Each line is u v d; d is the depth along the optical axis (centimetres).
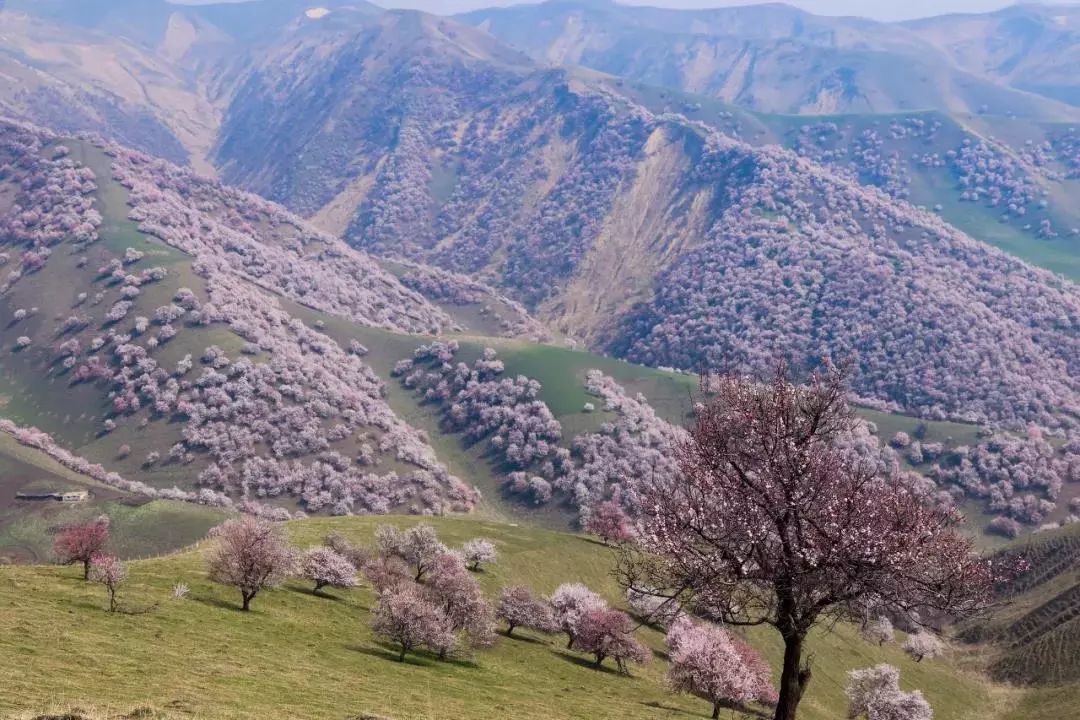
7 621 4628
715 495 2897
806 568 2733
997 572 2855
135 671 3903
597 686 6906
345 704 3878
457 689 5234
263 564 6569
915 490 2920
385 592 6706
